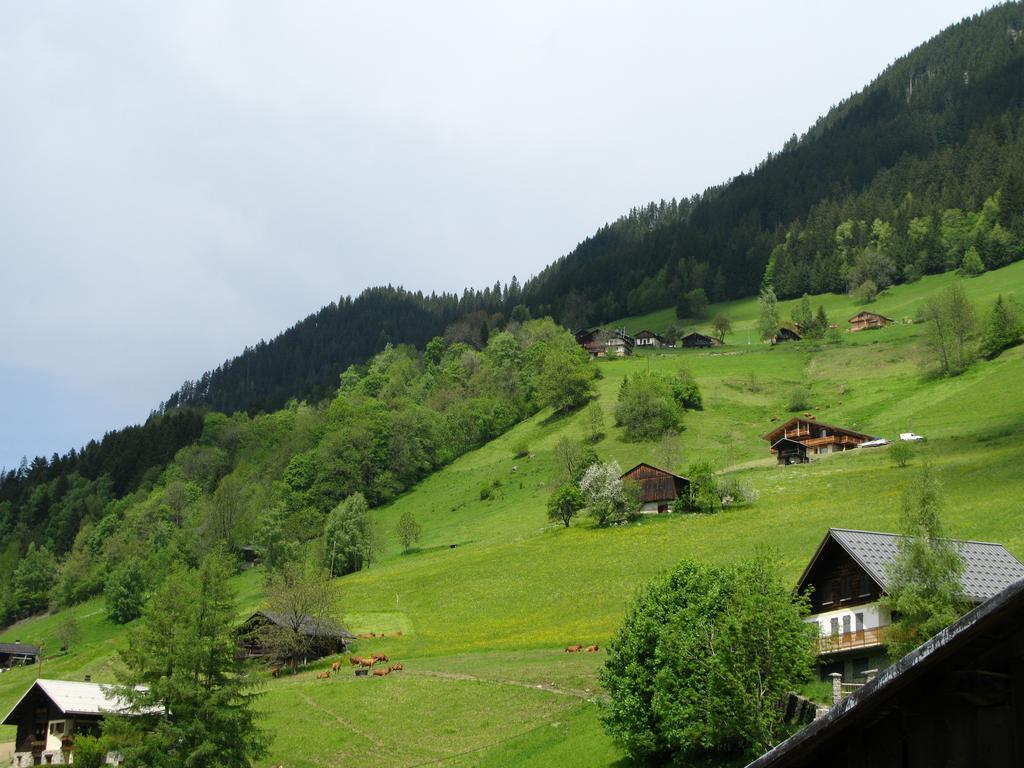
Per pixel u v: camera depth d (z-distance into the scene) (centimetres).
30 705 8000
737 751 5209
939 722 1207
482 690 7944
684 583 6047
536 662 8675
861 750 1266
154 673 6631
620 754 5931
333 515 17262
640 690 5709
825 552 6519
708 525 12962
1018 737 1145
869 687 1191
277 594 10969
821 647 6053
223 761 6412
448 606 11825
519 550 13750
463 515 18875
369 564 16450
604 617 10119
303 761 7100
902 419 17850
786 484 14450
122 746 6372
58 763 7588
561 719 6988
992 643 1154
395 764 6812
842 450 16650
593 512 14562
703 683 5250
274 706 8312
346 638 10700
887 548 6391
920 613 5216
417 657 9762
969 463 12838
